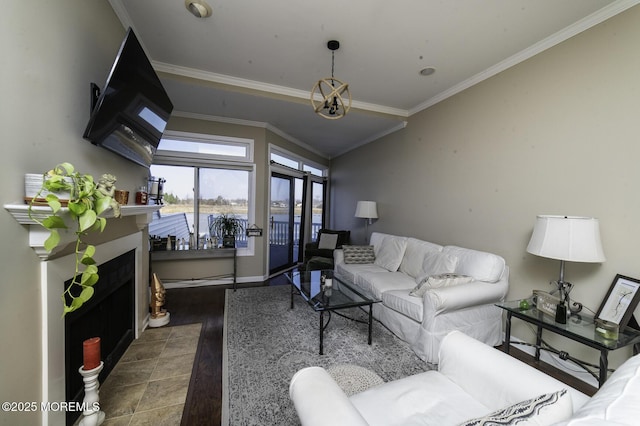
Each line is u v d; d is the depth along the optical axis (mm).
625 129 1794
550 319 1805
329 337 2506
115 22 1906
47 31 1181
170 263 3994
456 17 2002
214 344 2367
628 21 1780
